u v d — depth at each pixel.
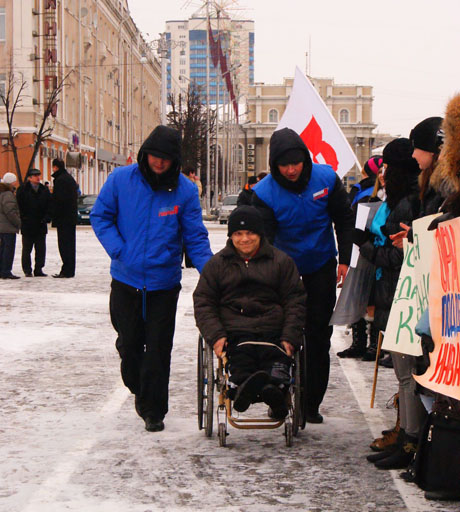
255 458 5.33
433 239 4.39
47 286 15.23
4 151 44.97
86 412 6.54
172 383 7.59
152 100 93.69
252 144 132.75
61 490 4.72
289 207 5.99
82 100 56.34
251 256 5.63
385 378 7.88
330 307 6.16
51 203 16.64
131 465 5.18
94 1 59.44
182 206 6.07
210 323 5.52
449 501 4.50
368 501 4.53
